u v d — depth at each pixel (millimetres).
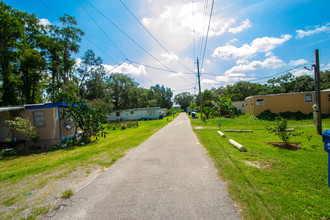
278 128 6902
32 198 3426
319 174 3879
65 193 3504
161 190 3486
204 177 4020
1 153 8188
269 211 2586
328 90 16859
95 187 3797
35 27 22328
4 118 10281
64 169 5168
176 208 2807
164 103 84750
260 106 18984
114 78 45812
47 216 2785
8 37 18047
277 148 6480
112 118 33969
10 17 17547
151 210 2785
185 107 112812
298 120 15898
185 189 3471
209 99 28844
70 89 25250
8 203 3256
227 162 4953
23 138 10391
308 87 35250
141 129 16375
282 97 18297
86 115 10242
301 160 4902
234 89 48406
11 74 19453
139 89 50312
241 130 11531
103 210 2861
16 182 4328
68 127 11539
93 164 5539
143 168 4918
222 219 2465
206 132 11633
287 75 42406
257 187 3365
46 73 24203
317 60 9188
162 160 5621
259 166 4566
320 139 7910
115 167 5152
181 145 7867
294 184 3434
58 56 23891
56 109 10445
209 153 6094
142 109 33469
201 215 2580
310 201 2809
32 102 23188
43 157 7520
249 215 2518
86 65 31547
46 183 4168
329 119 14727
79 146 9719
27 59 19453
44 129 10430
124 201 3123
